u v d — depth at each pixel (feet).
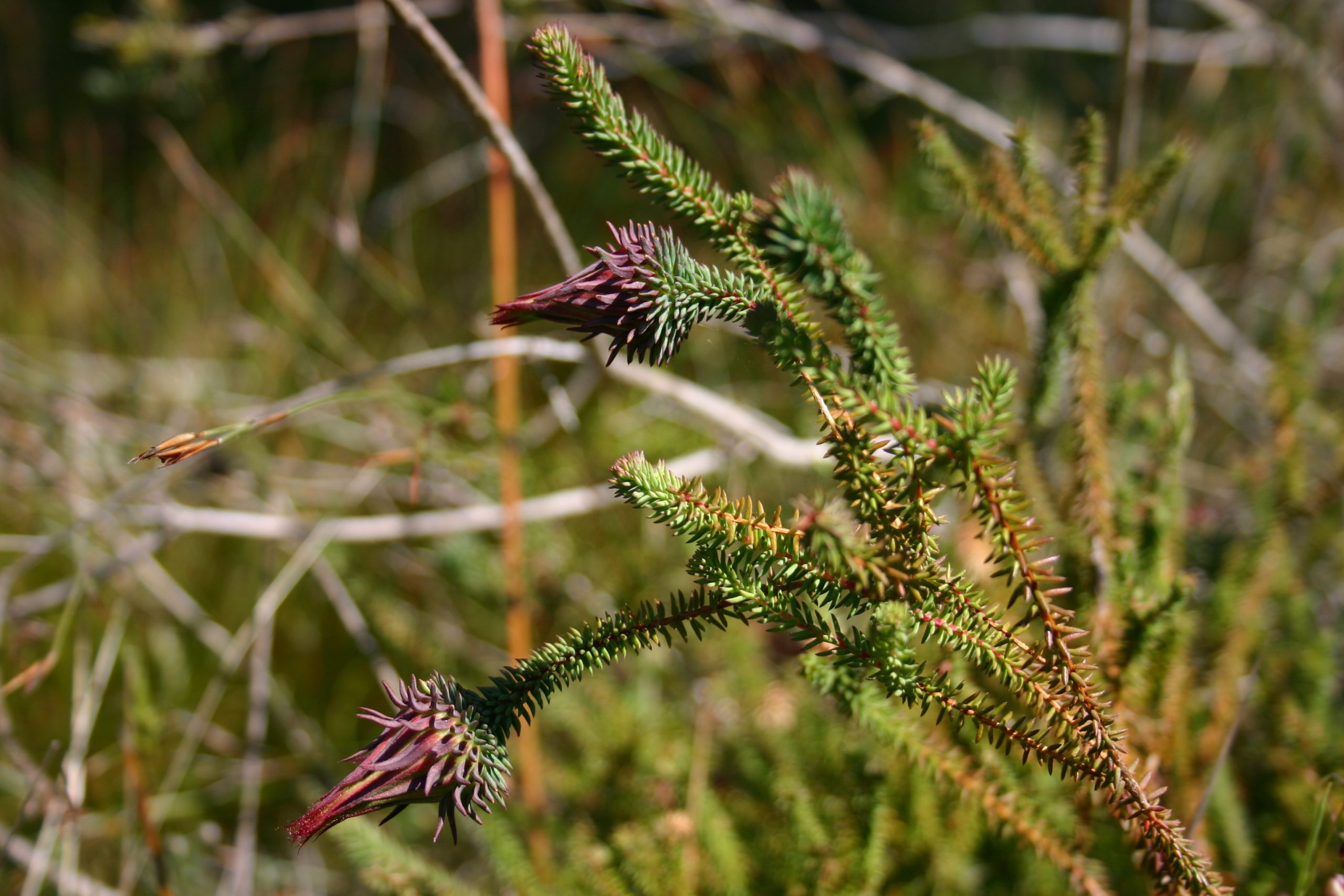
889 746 1.27
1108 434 1.52
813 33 2.82
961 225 2.26
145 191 3.51
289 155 3.20
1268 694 1.49
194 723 1.77
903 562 1.04
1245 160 3.01
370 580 2.06
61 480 2.40
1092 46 3.28
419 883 1.43
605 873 1.49
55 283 3.19
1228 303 2.82
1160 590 1.36
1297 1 2.92
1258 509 1.63
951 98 2.75
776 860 1.51
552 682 1.09
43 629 1.83
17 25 3.85
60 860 1.75
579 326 1.05
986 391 1.06
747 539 1.09
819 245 1.05
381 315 2.98
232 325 2.81
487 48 1.73
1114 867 1.38
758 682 1.69
